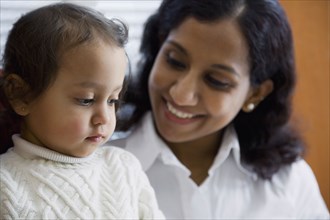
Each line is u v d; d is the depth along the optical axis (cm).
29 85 66
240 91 102
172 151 115
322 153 157
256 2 99
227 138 114
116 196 75
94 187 73
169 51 99
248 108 115
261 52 100
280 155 122
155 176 111
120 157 83
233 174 118
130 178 80
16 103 68
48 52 65
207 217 109
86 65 65
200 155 117
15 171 69
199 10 95
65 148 70
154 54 114
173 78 99
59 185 70
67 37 66
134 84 115
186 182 108
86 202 71
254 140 120
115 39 69
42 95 66
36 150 70
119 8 125
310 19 148
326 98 154
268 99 118
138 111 117
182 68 99
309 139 155
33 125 69
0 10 107
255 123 120
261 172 118
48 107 66
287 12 145
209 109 99
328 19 149
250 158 119
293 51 113
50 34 66
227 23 94
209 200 112
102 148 83
